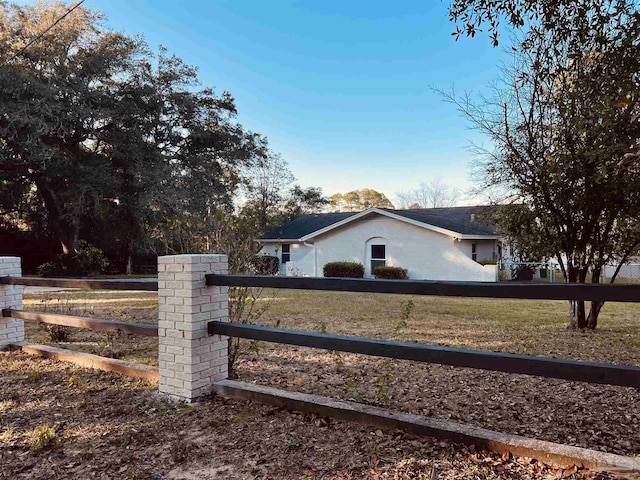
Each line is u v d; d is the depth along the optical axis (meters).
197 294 3.39
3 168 16.75
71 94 16.58
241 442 2.71
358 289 2.81
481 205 8.40
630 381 2.11
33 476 2.37
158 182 17.86
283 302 10.41
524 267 16.69
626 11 4.02
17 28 16.53
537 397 3.68
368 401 3.55
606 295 2.16
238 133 21.20
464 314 8.66
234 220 4.73
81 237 20.73
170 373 3.48
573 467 2.24
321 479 2.26
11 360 4.61
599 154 4.67
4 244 20.52
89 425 3.01
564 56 5.20
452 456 2.43
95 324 4.18
